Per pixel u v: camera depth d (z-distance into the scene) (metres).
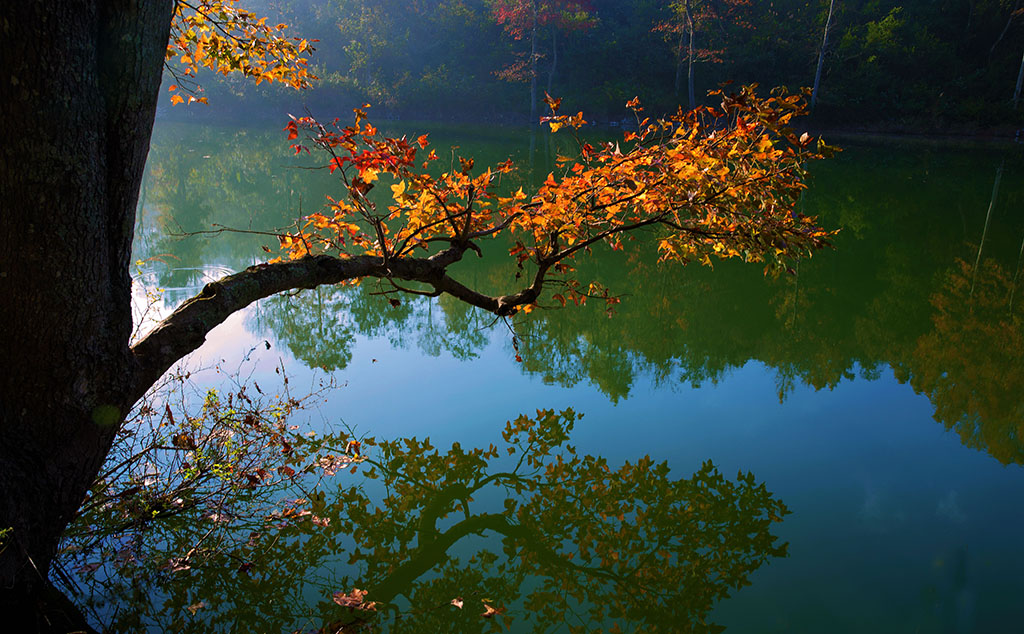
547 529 2.98
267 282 2.59
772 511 3.11
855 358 5.09
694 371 4.79
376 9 33.91
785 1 32.25
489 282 6.88
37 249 1.84
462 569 2.67
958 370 4.86
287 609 2.37
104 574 2.42
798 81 28.58
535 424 3.92
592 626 2.38
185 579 2.45
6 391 1.95
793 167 2.95
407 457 3.48
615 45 31.64
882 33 28.52
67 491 2.12
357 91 31.03
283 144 19.34
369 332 5.32
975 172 15.97
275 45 3.80
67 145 1.82
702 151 2.98
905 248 8.77
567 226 3.48
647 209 3.33
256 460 3.24
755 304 6.43
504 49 32.88
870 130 26.69
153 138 20.41
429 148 17.94
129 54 1.92
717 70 29.30
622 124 27.58
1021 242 9.09
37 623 2.05
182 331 2.34
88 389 2.07
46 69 1.73
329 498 3.07
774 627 2.36
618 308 6.21
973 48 31.00
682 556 2.80
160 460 3.09
